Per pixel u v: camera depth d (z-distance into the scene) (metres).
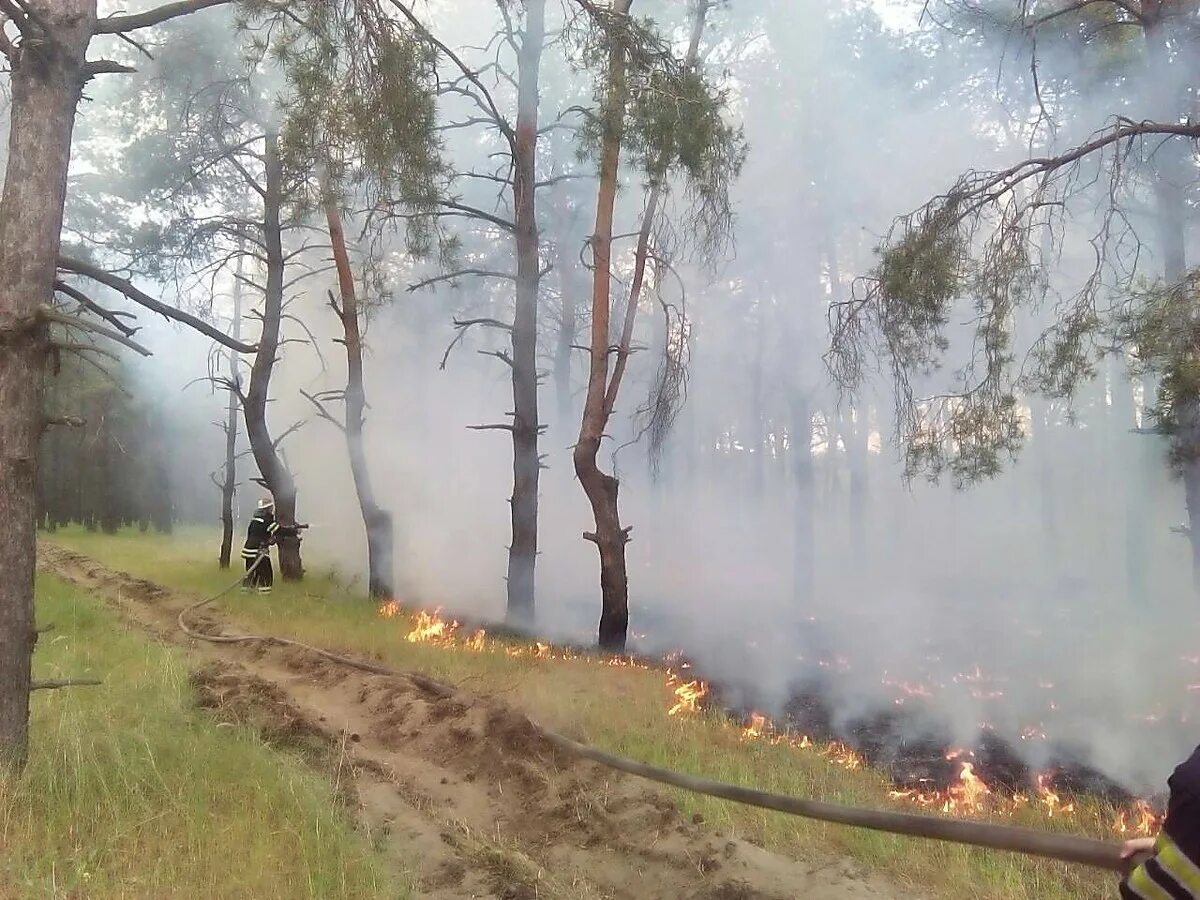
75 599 11.07
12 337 4.69
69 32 4.83
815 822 4.74
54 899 3.30
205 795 4.45
